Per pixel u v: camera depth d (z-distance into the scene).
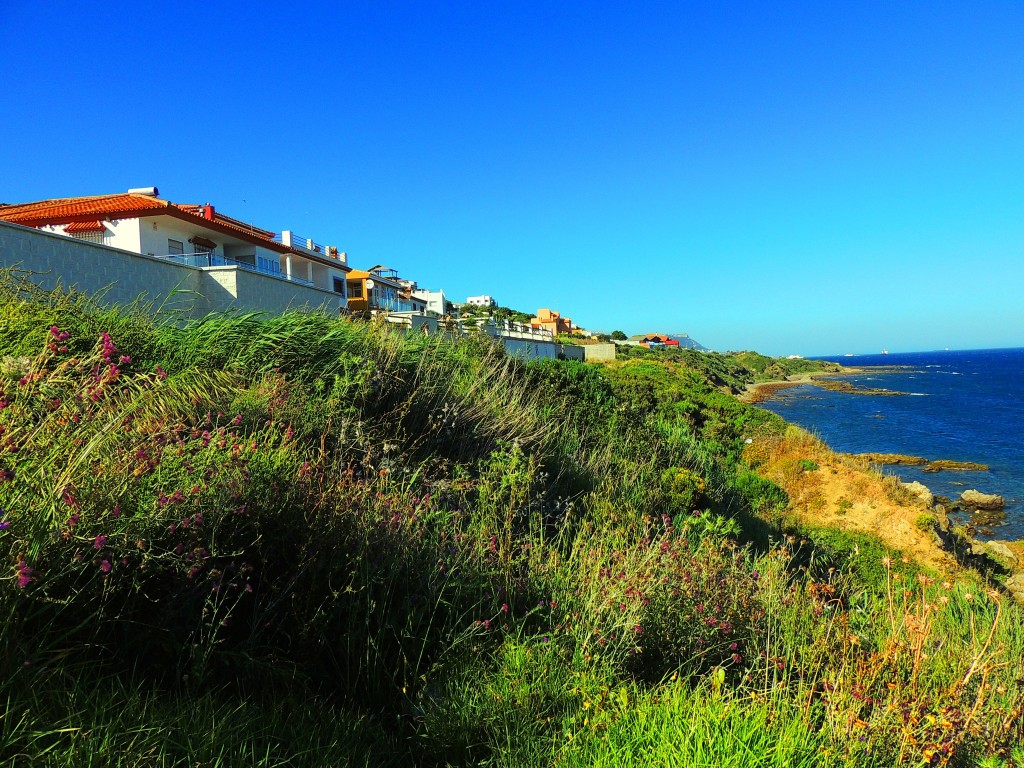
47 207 27.14
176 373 5.79
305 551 3.16
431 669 3.07
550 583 4.25
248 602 2.99
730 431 26.77
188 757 2.00
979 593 6.64
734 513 10.91
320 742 2.42
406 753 2.65
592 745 2.65
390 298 43.84
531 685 3.03
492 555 4.32
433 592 3.54
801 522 15.30
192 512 2.88
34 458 2.43
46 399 2.76
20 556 2.12
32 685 2.00
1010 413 65.06
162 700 2.33
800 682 3.26
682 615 3.88
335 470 4.42
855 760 2.69
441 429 7.13
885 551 13.34
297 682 2.79
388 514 3.99
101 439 2.68
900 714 2.98
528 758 2.59
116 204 25.86
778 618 4.29
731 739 2.57
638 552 4.85
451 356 10.07
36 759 1.81
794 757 2.62
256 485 3.30
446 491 5.43
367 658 2.93
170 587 2.70
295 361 7.05
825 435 47.50
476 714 2.83
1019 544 19.91
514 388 10.62
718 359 126.50
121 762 1.89
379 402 6.67
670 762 2.47
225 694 2.61
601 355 67.81
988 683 3.58
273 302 13.59
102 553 2.44
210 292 12.15
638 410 16.41
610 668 3.30
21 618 2.20
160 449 3.15
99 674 2.30
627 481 8.60
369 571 3.37
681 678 3.47
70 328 5.85
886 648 3.72
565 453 8.43
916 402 79.44
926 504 18.22
